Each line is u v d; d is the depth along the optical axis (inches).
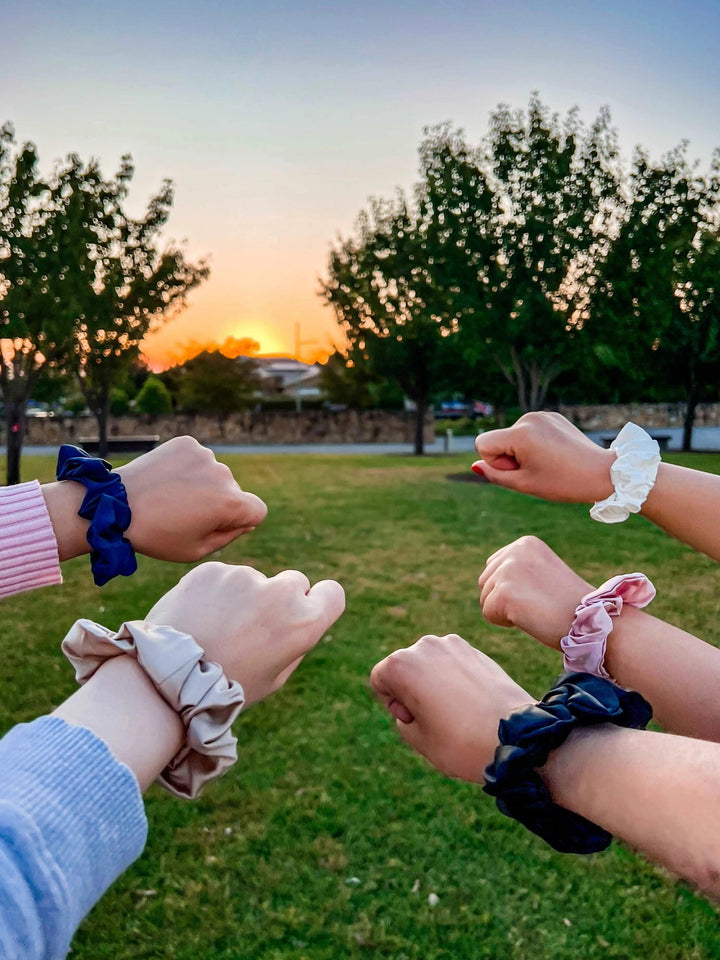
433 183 556.7
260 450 994.1
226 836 98.9
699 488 24.6
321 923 84.3
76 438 1157.7
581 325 546.0
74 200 465.4
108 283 514.9
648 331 541.6
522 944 81.4
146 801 106.1
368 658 157.9
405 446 1090.7
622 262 528.4
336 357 869.8
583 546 269.1
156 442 978.7
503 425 896.3
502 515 344.2
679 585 212.7
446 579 228.4
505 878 91.2
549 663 150.8
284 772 113.9
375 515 352.8
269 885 90.1
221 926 83.8
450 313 593.6
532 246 528.4
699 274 631.8
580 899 87.8
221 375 1491.1
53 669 153.6
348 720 130.3
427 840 98.0
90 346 565.6
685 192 523.2
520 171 531.5
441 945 81.4
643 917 84.8
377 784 110.5
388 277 722.8
